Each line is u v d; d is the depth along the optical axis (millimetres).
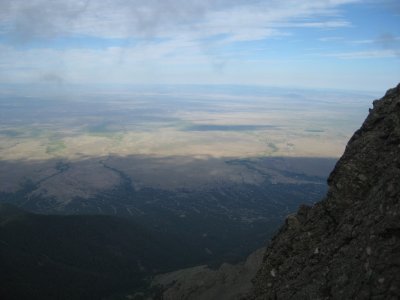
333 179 23484
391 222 16562
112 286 145500
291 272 21516
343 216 20828
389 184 18188
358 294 15703
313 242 21969
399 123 21625
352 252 17719
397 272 14992
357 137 24203
